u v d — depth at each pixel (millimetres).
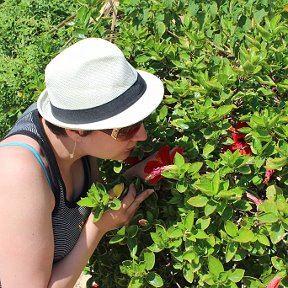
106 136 967
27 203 945
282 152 971
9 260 958
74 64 929
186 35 1234
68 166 1052
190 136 1130
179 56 1208
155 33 1232
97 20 1308
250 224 1015
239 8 1276
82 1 1344
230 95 1063
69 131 981
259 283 1032
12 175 948
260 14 1199
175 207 1135
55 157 1023
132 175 1141
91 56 928
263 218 965
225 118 1148
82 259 1092
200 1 1358
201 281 1041
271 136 1013
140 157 1144
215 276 1010
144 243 1152
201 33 1188
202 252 1029
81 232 1096
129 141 993
